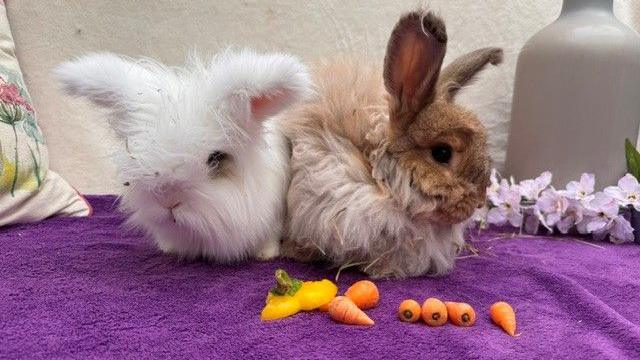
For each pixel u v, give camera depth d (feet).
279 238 1.91
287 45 2.77
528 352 1.32
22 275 1.70
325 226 1.70
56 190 2.43
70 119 2.80
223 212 1.60
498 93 2.80
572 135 2.40
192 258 1.83
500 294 1.66
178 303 1.52
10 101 2.31
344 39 2.77
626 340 1.37
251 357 1.28
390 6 2.73
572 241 2.30
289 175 1.84
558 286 1.68
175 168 1.51
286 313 1.47
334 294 1.56
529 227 2.42
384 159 1.70
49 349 1.29
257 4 2.74
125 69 1.66
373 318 1.48
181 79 1.69
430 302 1.46
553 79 2.39
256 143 1.67
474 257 2.01
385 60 1.63
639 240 2.27
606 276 1.84
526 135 2.51
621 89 2.34
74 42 2.74
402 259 1.77
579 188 2.31
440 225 1.76
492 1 2.75
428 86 1.65
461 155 1.67
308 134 1.80
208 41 2.76
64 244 2.00
